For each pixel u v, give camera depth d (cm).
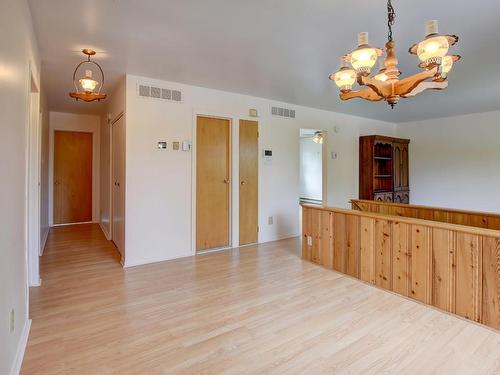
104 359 196
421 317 254
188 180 431
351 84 256
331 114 609
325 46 299
